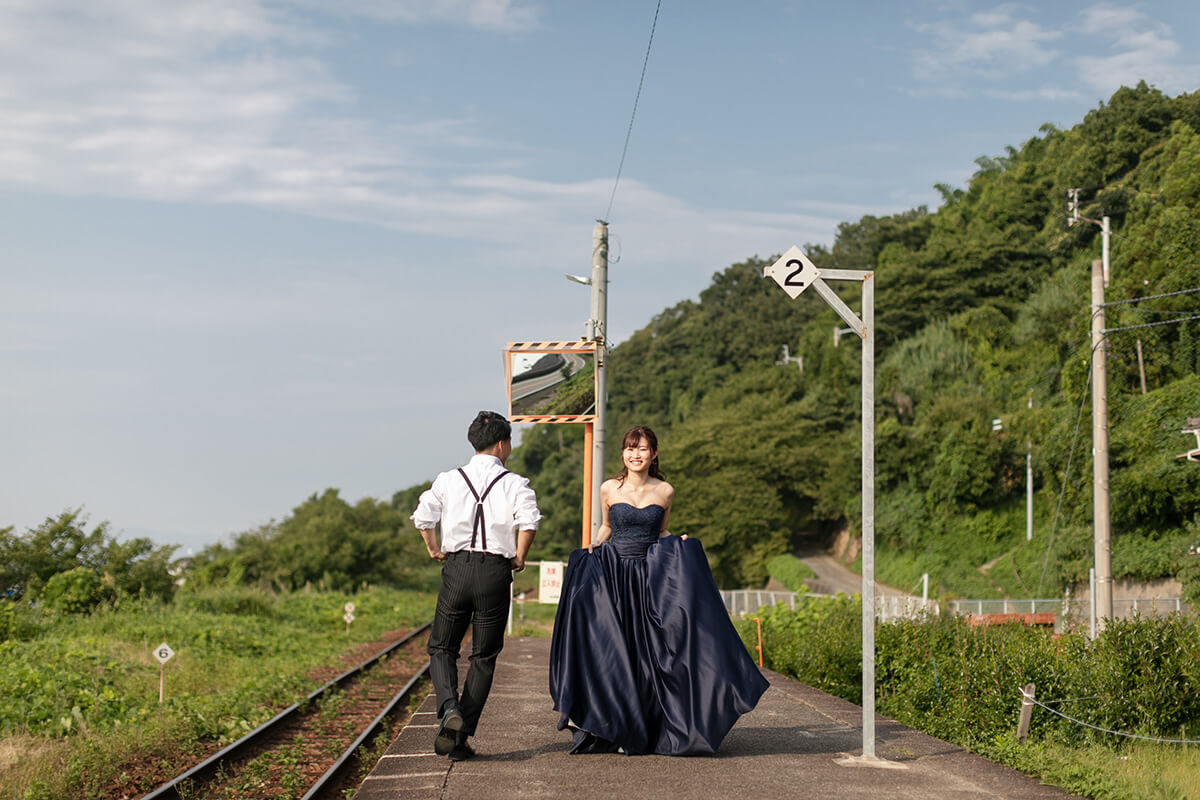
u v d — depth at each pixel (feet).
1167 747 27.55
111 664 47.21
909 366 196.65
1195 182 159.33
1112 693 29.55
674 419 295.69
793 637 50.60
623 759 19.86
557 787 17.60
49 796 24.48
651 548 21.08
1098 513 55.31
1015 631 37.29
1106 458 55.62
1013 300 206.80
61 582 80.64
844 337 228.22
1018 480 161.27
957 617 40.52
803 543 206.69
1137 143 211.20
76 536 90.94
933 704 32.27
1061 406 152.05
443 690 19.02
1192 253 137.49
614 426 322.55
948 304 211.20
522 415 55.62
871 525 20.93
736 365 295.48
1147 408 124.98
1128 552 120.47
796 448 195.72
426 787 17.63
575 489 281.33
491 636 19.34
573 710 19.93
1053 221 216.33
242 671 52.60
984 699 30.04
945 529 164.66
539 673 40.45
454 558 19.17
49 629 65.21
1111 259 171.73
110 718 36.11
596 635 20.42
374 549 205.57
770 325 293.64
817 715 27.48
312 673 58.29
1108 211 199.62
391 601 153.07
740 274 354.74
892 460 175.22
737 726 25.11
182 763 29.71
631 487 21.47
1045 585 130.52
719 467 199.52
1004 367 187.21
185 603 92.73
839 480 189.47
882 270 219.20
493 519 19.11
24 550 87.97
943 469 165.58
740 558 195.42
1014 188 233.55
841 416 209.26
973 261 211.00
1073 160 219.20
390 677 57.21
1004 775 19.58
